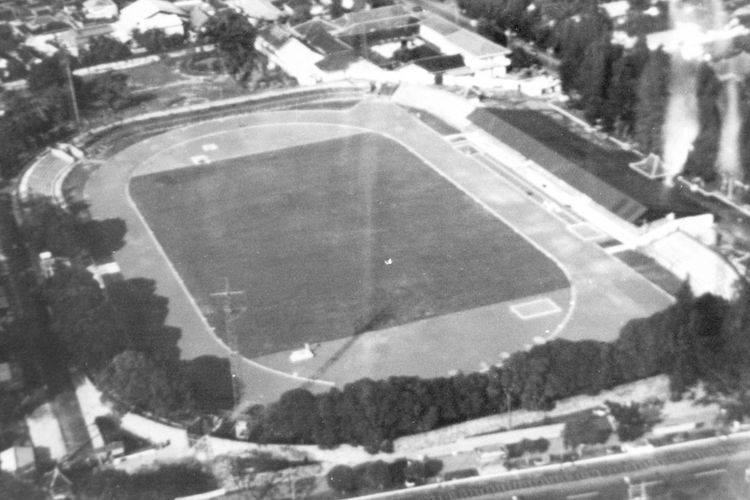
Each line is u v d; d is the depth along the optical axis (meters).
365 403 138.88
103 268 185.00
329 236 192.50
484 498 130.75
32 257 186.25
